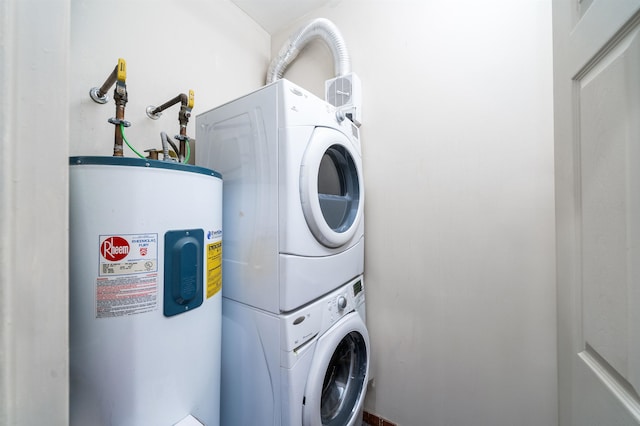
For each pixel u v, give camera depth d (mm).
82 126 952
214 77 1430
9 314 310
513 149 1016
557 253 732
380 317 1337
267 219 853
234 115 959
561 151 699
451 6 1144
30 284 329
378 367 1342
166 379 644
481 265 1087
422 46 1219
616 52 482
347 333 1021
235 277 953
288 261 804
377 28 1353
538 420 976
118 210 578
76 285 567
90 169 564
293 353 804
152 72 1156
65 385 361
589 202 574
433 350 1195
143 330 603
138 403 596
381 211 1334
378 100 1345
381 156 1335
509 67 1021
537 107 971
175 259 657
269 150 848
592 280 565
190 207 696
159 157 1170
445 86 1159
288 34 1737
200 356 731
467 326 1118
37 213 336
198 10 1352
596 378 542
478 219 1091
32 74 332
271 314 835
